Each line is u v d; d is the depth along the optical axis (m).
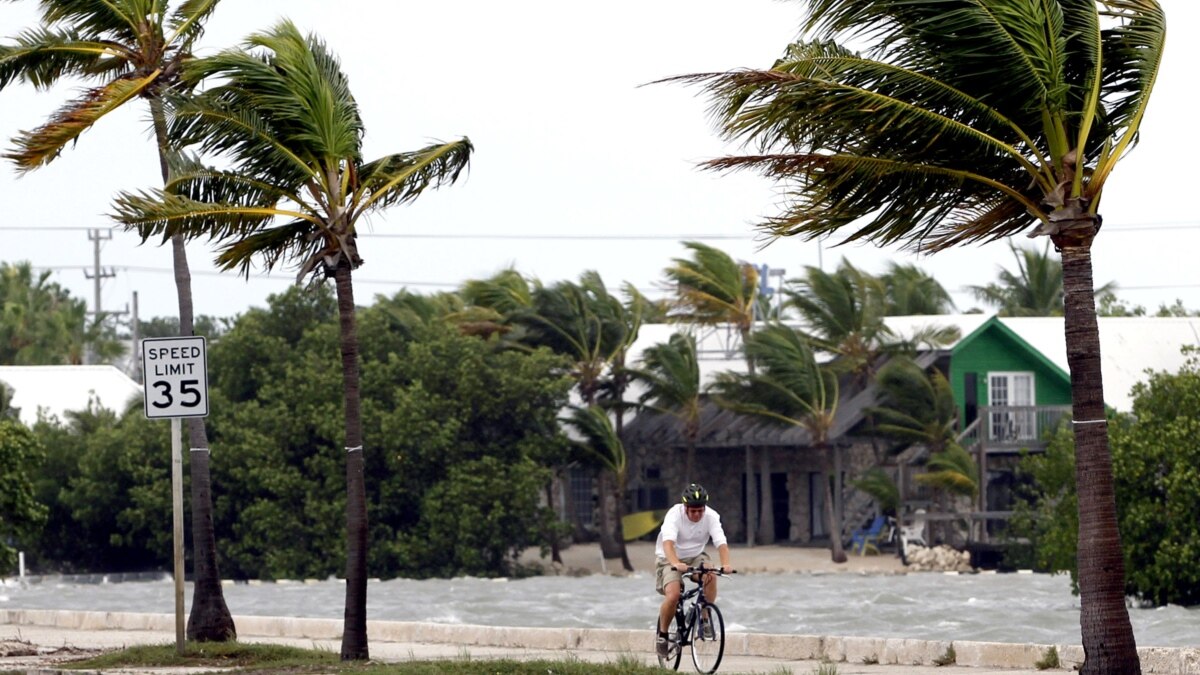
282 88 47.25
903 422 156.12
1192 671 47.19
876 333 166.12
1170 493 86.50
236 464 149.00
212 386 159.25
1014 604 98.69
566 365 169.25
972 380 162.50
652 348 171.12
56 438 159.75
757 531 175.62
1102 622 37.25
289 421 148.00
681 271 180.38
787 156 38.81
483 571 147.38
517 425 154.38
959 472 148.50
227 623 57.53
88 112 50.59
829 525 166.12
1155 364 163.62
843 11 37.88
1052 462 95.62
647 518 176.00
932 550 149.62
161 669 48.31
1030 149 38.44
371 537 147.38
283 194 49.34
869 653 52.47
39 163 50.50
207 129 47.91
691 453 171.75
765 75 37.16
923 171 39.25
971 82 37.47
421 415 146.88
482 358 154.38
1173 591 87.81
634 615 91.50
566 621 87.12
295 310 163.25
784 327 162.25
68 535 159.50
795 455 174.62
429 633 65.75
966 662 50.38
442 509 146.25
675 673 41.34
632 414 188.38
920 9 36.75
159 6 55.94
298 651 51.81
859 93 37.28
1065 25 38.12
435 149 51.09
